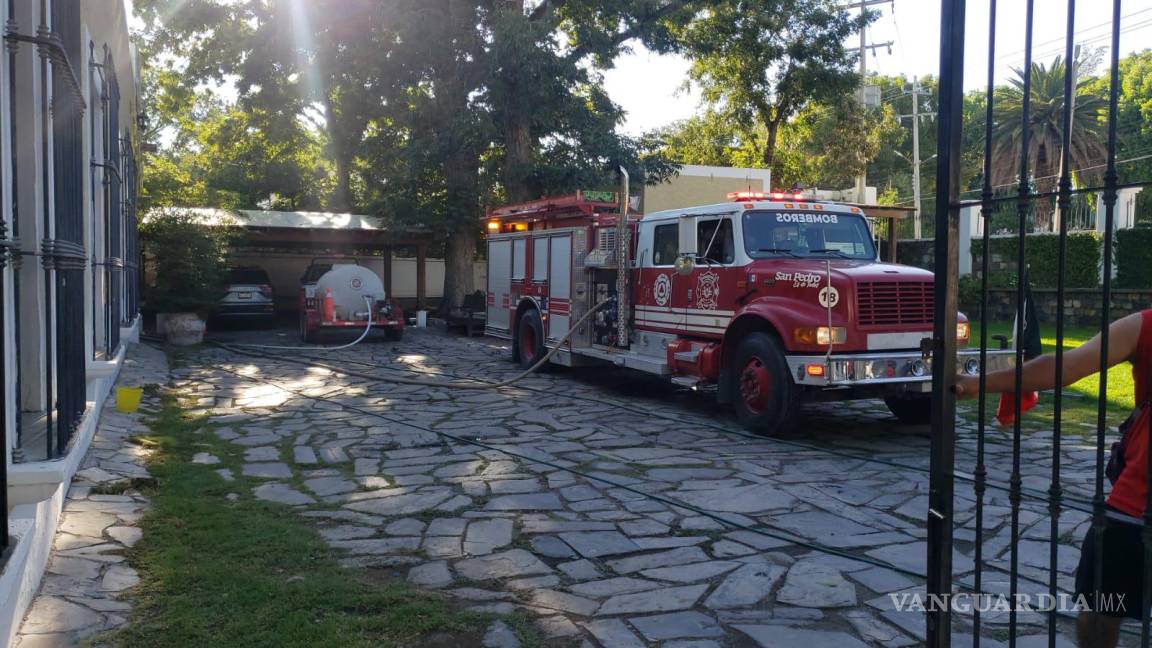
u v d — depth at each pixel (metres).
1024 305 2.47
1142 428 2.52
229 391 11.52
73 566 4.31
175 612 3.88
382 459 7.45
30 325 6.07
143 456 7.00
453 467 7.14
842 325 8.16
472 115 19.95
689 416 9.92
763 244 9.41
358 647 3.59
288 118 26.58
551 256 13.41
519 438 8.44
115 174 9.98
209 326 23.45
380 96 22.47
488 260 16.00
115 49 10.42
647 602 4.24
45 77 5.31
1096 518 2.34
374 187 27.19
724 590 4.41
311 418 9.50
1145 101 44.53
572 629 3.89
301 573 4.54
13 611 3.36
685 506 5.97
